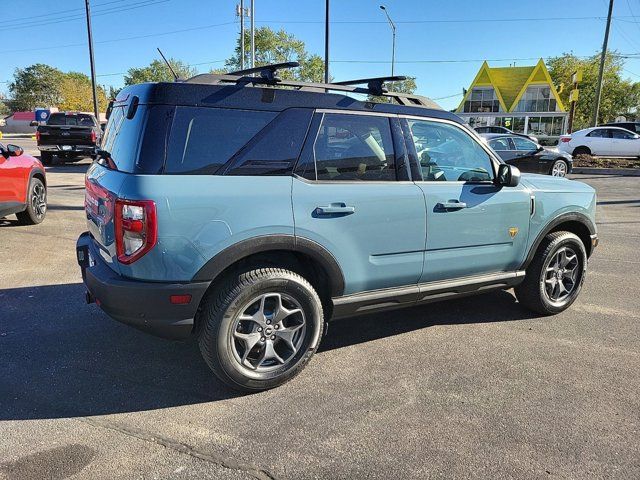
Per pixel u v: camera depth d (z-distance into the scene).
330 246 3.39
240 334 3.23
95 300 3.39
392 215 3.61
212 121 3.12
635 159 22.61
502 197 4.16
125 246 2.97
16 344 4.02
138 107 3.12
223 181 3.08
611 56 61.59
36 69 89.62
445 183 3.92
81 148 18.22
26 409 3.12
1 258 6.36
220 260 3.05
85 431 2.91
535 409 3.18
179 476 2.54
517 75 45.81
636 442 2.86
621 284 5.80
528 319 4.72
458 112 46.84
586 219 4.77
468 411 3.15
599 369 3.73
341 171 3.48
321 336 3.53
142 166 2.98
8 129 60.84
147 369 3.66
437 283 3.99
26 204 7.98
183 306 3.03
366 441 2.84
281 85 3.46
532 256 4.49
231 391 3.37
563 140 23.81
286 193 3.23
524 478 2.56
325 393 3.36
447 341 4.21
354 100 3.58
